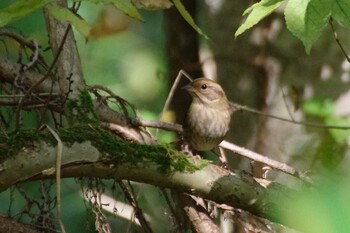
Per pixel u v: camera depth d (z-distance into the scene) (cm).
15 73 945
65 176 692
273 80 1170
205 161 771
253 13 592
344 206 273
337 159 1043
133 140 891
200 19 1280
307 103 1095
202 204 898
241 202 780
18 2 484
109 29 1722
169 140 1234
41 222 866
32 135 654
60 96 873
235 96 1202
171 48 1351
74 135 680
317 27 567
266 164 910
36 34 1360
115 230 1127
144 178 731
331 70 1132
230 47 1212
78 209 1416
